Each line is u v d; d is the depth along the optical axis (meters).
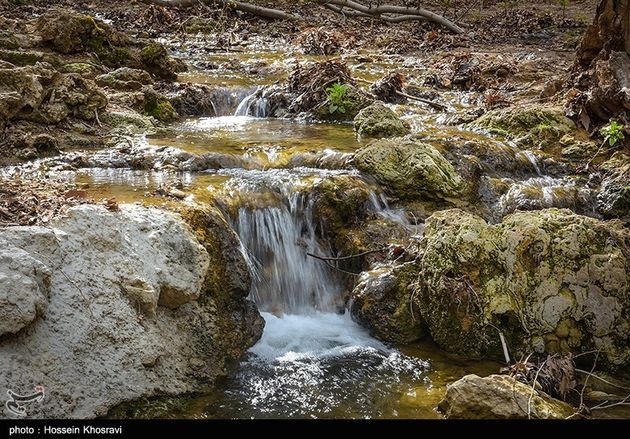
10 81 4.72
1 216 2.90
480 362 3.34
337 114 6.06
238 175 4.29
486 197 4.64
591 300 3.35
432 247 3.54
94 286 2.79
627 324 3.35
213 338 3.16
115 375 2.69
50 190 3.57
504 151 5.05
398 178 4.38
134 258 2.98
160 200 3.61
